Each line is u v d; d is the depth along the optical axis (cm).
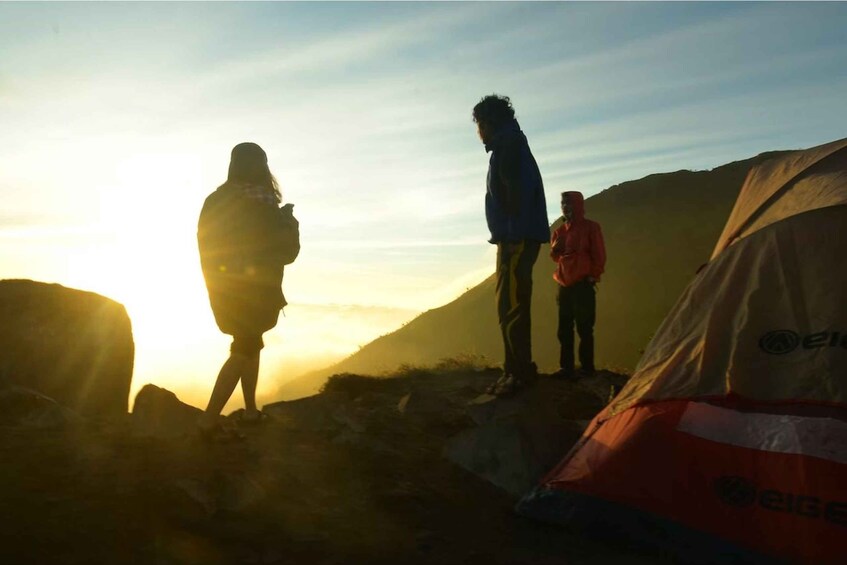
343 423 691
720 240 600
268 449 584
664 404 509
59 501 434
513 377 730
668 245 4731
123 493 457
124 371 937
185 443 580
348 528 450
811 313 494
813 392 468
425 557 425
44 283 932
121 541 395
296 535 430
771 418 471
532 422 622
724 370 505
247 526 434
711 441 479
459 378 1000
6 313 867
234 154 600
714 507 459
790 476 444
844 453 438
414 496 513
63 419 629
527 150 711
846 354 470
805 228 517
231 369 585
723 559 438
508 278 717
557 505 497
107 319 937
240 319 580
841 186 520
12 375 830
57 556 370
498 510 517
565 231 1048
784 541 431
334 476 538
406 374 1041
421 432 693
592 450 518
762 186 585
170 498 452
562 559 446
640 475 485
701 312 541
